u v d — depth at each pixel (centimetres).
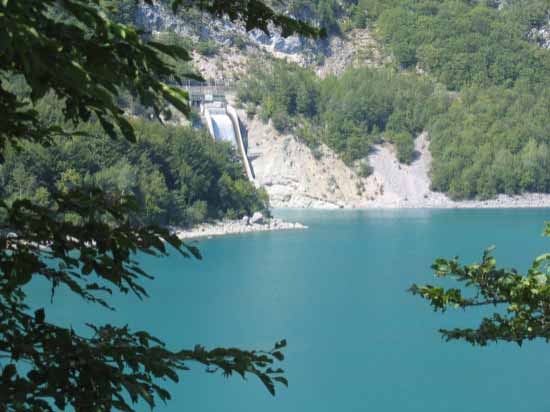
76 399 641
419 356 5350
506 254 10606
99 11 588
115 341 713
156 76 652
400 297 7362
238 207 14762
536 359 5312
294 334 5891
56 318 5756
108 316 6100
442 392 4569
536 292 1252
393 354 5403
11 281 660
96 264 700
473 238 12756
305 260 9912
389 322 6350
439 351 5466
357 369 5038
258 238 12675
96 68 584
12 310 681
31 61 516
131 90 618
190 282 8000
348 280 8344
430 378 4850
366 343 5681
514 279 1309
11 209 682
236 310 6669
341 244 11806
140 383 678
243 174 15700
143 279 8025
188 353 709
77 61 567
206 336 5716
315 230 14250
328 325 6194
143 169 12088
